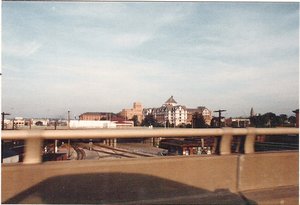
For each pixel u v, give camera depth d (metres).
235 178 3.45
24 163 2.74
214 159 3.36
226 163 3.41
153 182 3.08
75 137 2.79
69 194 2.81
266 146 7.39
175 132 3.10
